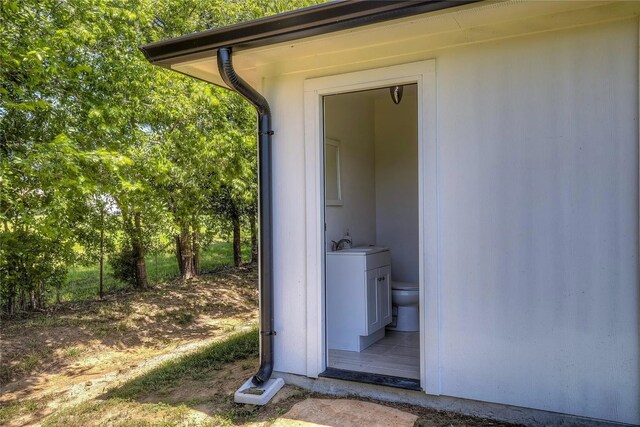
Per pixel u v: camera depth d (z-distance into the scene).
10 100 4.13
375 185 5.24
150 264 9.68
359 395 3.19
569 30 2.57
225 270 10.88
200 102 5.69
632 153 2.45
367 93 4.68
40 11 4.52
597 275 2.53
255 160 6.91
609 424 2.50
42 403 3.87
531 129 2.68
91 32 4.84
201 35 2.87
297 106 3.41
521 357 2.71
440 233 2.92
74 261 6.91
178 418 3.03
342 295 3.93
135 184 4.71
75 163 4.02
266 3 7.67
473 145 2.82
